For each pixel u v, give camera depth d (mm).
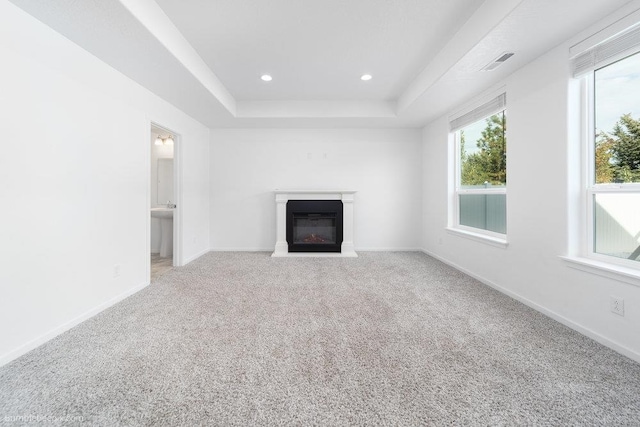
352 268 3859
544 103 2357
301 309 2447
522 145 2605
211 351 1773
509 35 2078
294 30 2463
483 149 3490
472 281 3275
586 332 1969
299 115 4309
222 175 4992
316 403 1323
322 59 3004
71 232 2137
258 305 2539
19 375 1529
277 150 5004
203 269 3801
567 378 1499
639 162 1816
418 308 2469
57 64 2010
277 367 1604
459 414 1254
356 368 1594
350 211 4844
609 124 1982
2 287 1665
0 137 1654
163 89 3117
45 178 1930
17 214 1750
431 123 4605
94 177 2363
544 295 2363
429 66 3096
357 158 5016
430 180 4680
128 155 2799
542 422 1209
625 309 1726
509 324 2152
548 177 2320
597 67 1947
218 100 3498
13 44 1716
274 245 5043
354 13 2232
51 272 1970
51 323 1962
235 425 1197
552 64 2270
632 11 1697
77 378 1505
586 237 2119
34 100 1848
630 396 1361
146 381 1480
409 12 2223
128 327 2107
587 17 1858
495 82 2975
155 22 2076
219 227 5027
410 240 5051
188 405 1311
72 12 1783
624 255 1888
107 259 2516
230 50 2797
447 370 1573
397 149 5027
